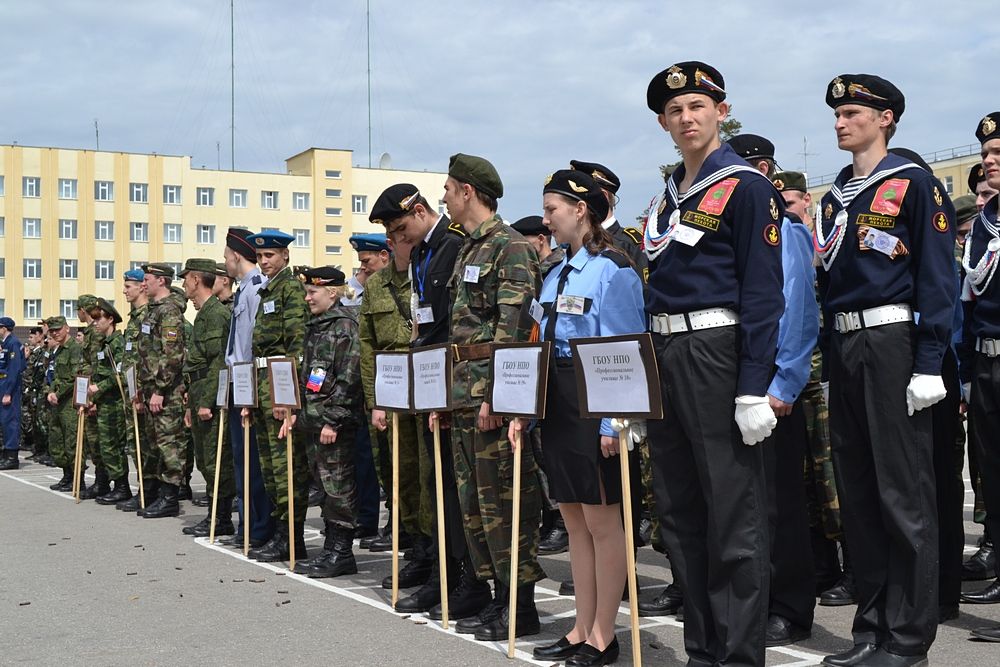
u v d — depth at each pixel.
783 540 5.33
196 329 9.69
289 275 8.18
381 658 5.17
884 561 4.77
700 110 4.39
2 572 7.64
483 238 5.76
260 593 6.82
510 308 5.48
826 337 5.06
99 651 5.43
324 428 7.32
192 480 14.34
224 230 59.78
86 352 12.52
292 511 7.61
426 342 6.39
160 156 58.75
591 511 4.94
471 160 5.79
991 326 5.43
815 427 6.36
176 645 5.52
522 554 5.56
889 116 4.87
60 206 57.03
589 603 5.11
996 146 5.42
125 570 7.67
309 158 60.94
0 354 17.02
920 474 4.65
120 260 58.12
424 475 6.71
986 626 5.52
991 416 5.51
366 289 7.24
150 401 10.60
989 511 5.62
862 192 4.81
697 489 4.49
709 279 4.32
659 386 4.36
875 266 4.70
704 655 4.45
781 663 4.93
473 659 5.14
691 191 4.41
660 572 7.37
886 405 4.66
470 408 5.63
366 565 7.91
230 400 8.79
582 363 4.64
